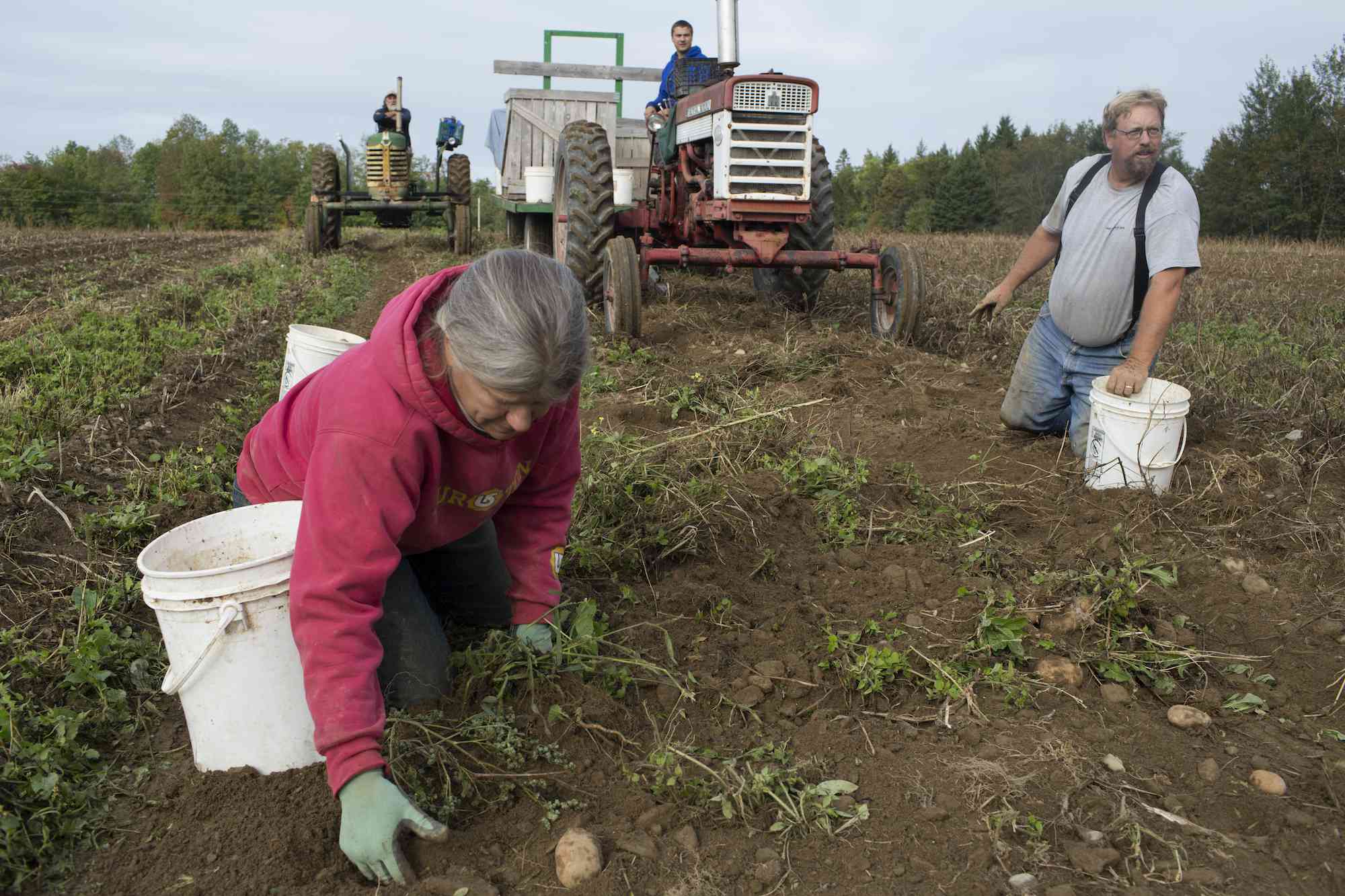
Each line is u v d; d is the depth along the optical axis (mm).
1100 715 2621
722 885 1976
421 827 1908
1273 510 3898
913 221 87438
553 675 2535
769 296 8461
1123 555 3445
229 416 5047
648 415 5211
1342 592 3262
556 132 11719
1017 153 81500
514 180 11961
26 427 4352
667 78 9219
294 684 2213
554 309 1669
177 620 2100
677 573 3326
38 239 17438
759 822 2166
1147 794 2281
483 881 1927
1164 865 2035
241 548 2398
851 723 2541
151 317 7445
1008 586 3277
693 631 2963
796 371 6152
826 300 8797
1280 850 2080
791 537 3672
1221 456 4363
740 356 6473
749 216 7059
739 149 6945
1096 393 4137
